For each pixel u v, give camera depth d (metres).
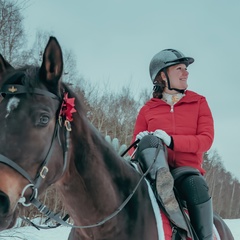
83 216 2.36
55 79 2.12
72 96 2.29
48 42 2.09
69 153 2.21
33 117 1.96
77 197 2.33
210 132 2.95
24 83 2.03
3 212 1.83
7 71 2.17
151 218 2.53
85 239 2.45
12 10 11.45
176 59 3.07
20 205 1.99
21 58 10.33
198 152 2.92
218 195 47.84
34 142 1.94
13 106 1.96
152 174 2.69
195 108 3.04
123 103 22.52
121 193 2.47
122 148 3.09
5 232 9.80
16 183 1.90
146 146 2.81
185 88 3.13
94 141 2.37
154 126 3.08
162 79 3.17
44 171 1.99
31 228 12.13
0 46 10.87
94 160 2.33
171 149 2.87
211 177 43.41
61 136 2.13
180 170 2.87
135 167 2.78
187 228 2.60
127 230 2.43
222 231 3.31
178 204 2.66
